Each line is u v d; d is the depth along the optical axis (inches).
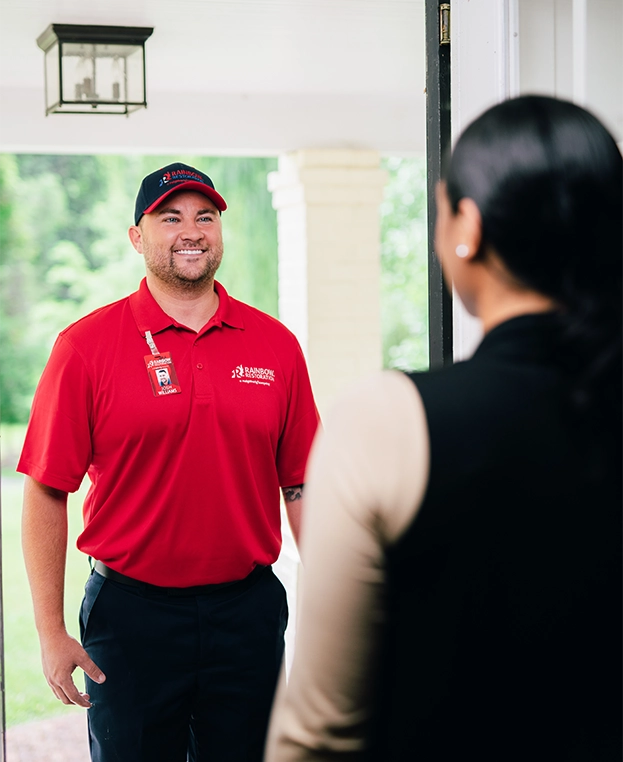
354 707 34.4
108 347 84.7
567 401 33.6
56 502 86.0
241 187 518.3
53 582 85.4
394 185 576.1
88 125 205.9
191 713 85.6
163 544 82.4
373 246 222.4
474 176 35.0
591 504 33.5
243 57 176.9
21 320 593.9
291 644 149.7
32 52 170.1
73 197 600.7
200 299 88.3
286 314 231.1
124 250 602.2
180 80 196.7
